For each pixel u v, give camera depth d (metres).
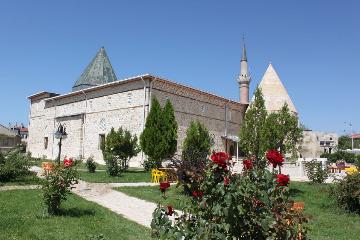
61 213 10.85
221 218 4.27
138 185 19.34
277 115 18.84
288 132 18.59
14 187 16.30
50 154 50.19
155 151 28.86
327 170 22.02
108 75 55.75
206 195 4.39
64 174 10.92
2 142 53.22
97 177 22.66
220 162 4.39
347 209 12.88
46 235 8.12
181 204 4.92
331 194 13.87
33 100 57.47
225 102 50.59
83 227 9.16
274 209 4.32
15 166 18.61
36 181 18.00
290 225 4.28
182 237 4.47
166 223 4.69
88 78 54.53
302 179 25.55
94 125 42.72
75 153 44.66
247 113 19.97
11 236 7.82
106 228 9.28
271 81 50.91
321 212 12.97
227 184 4.20
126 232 9.04
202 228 4.30
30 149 56.28
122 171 26.39
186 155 15.48
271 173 4.57
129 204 13.91
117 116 39.56
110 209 12.72
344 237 9.50
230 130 51.34
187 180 4.79
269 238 4.17
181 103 41.41
